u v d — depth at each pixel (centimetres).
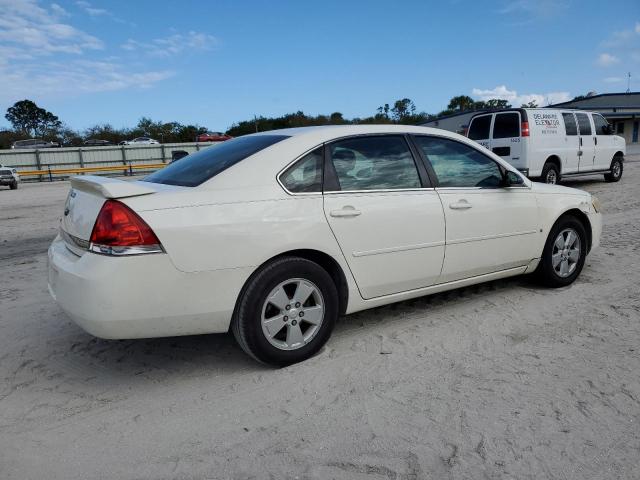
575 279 532
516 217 466
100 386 340
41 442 277
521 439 269
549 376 335
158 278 306
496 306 468
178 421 295
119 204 305
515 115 1199
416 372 346
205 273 317
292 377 343
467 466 249
